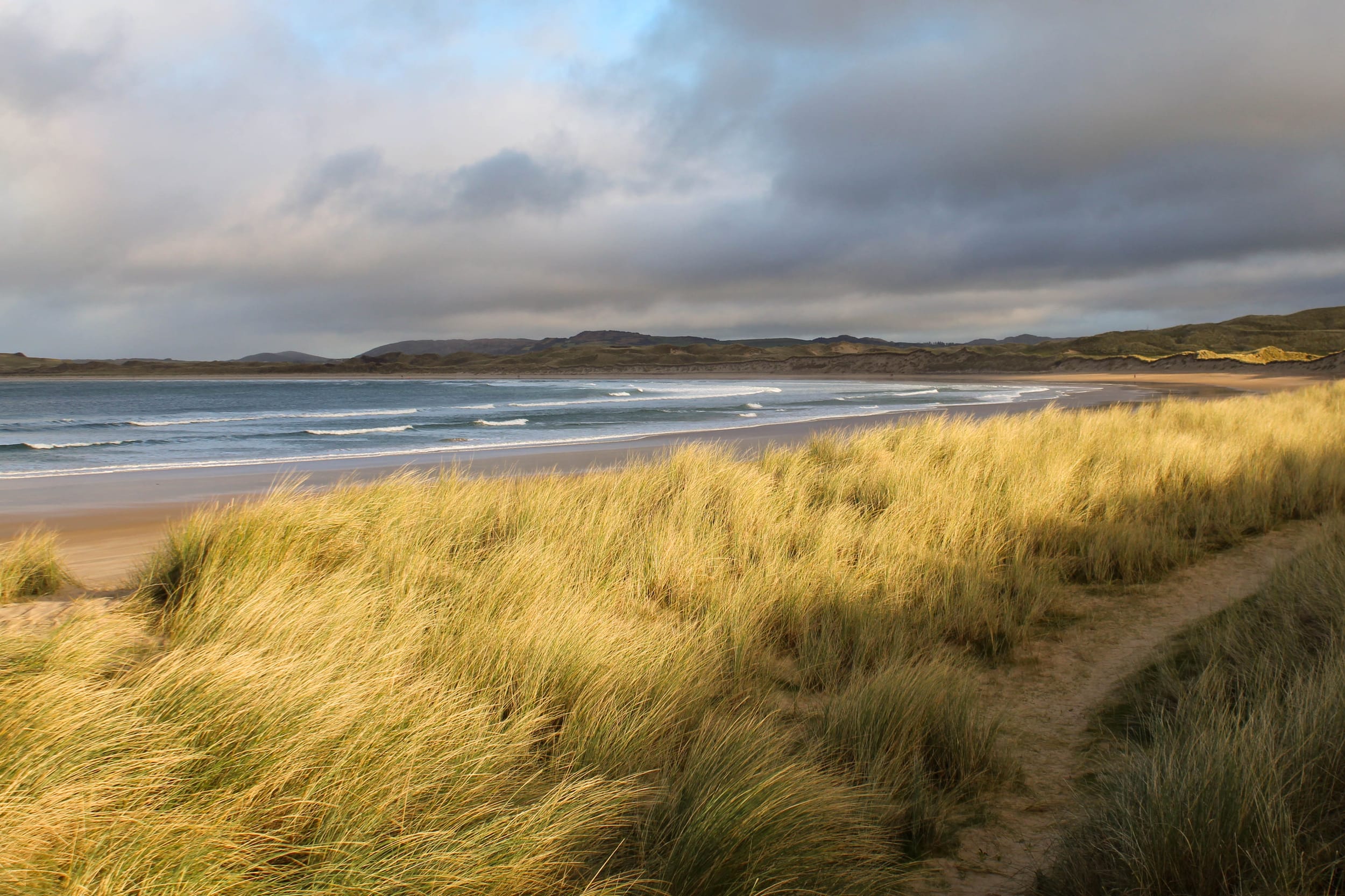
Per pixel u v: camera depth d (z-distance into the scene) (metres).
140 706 2.76
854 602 5.42
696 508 7.26
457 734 3.06
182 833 2.24
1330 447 10.83
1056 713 4.25
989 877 2.88
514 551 5.64
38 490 14.05
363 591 4.47
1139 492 8.27
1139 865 2.48
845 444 11.62
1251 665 4.01
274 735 2.72
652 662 4.15
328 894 2.16
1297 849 2.44
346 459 19.56
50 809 2.15
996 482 8.38
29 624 4.04
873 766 3.42
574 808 2.66
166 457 21.19
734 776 2.98
